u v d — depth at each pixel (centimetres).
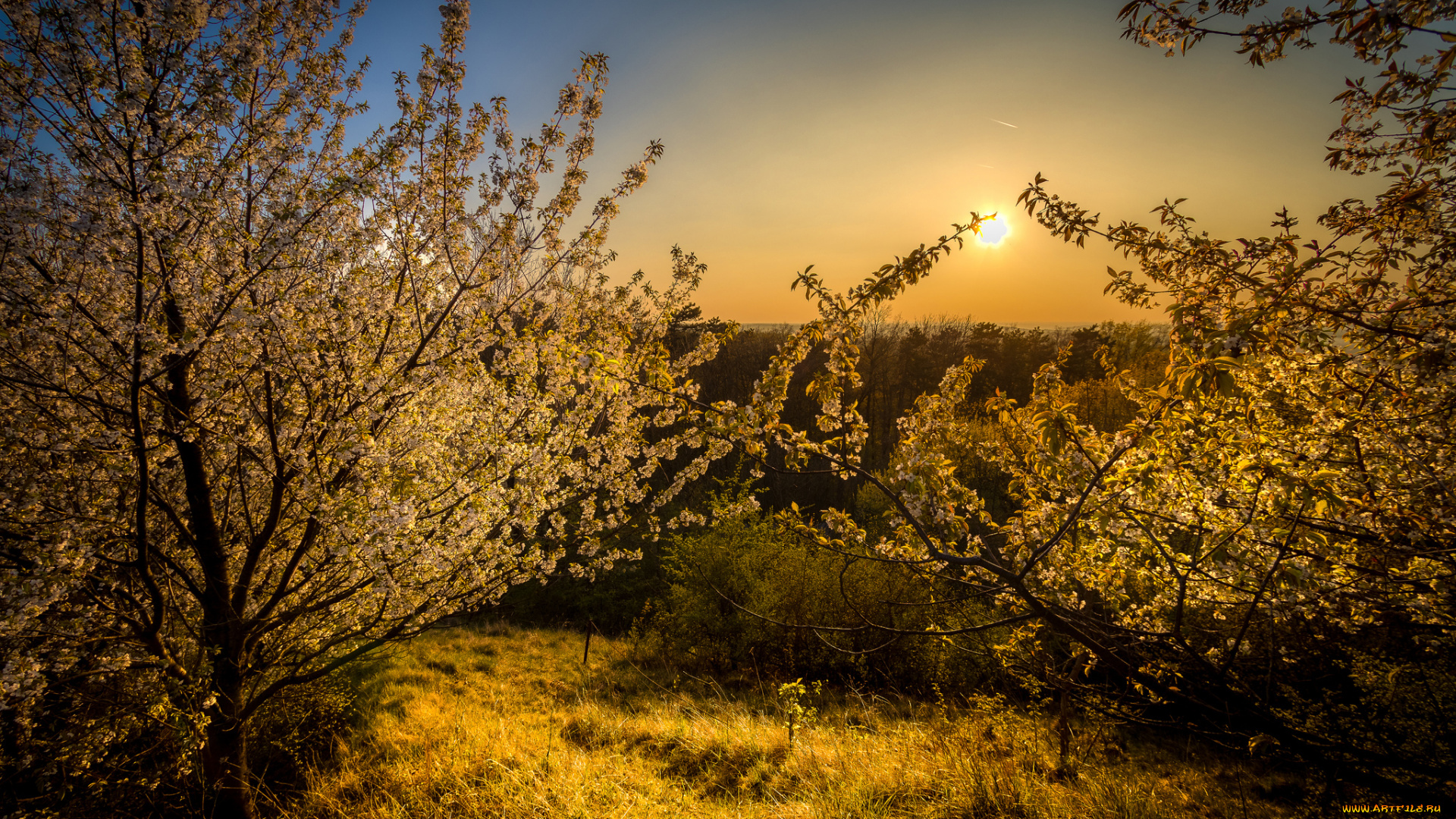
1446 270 239
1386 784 270
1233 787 621
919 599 984
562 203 479
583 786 516
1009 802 482
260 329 365
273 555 498
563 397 488
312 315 388
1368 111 238
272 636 523
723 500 1255
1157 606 350
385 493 397
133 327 325
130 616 410
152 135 329
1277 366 274
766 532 1252
